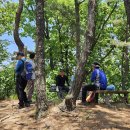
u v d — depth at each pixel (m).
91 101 12.32
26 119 10.95
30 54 12.48
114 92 12.49
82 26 29.69
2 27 26.09
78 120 10.51
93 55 28.72
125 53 26.53
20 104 12.18
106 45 30.81
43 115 10.89
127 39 23.81
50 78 27.56
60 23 32.16
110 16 30.20
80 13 30.89
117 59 32.66
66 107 11.02
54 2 21.23
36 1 11.73
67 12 21.97
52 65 32.34
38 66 11.34
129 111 11.76
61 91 15.55
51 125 10.28
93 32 11.51
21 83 12.14
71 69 32.59
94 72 12.48
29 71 12.23
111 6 30.11
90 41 11.45
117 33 30.06
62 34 32.69
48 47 31.72
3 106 12.86
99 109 11.53
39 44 11.47
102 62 31.83
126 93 13.13
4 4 25.25
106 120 10.55
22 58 12.36
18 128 10.45
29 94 12.70
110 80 32.44
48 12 29.53
